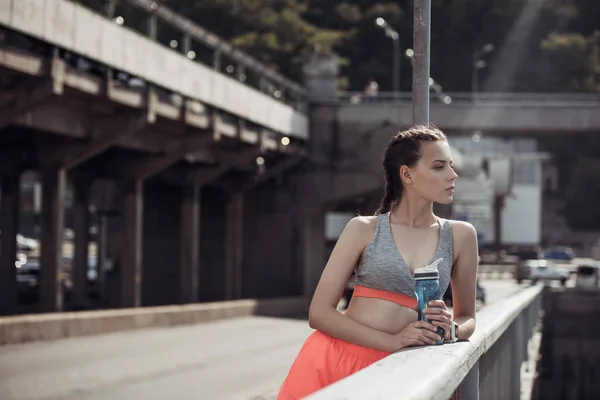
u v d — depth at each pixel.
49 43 27.09
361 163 54.53
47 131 32.78
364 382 2.83
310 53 55.09
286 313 44.59
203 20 98.00
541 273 72.81
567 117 52.09
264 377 17.42
